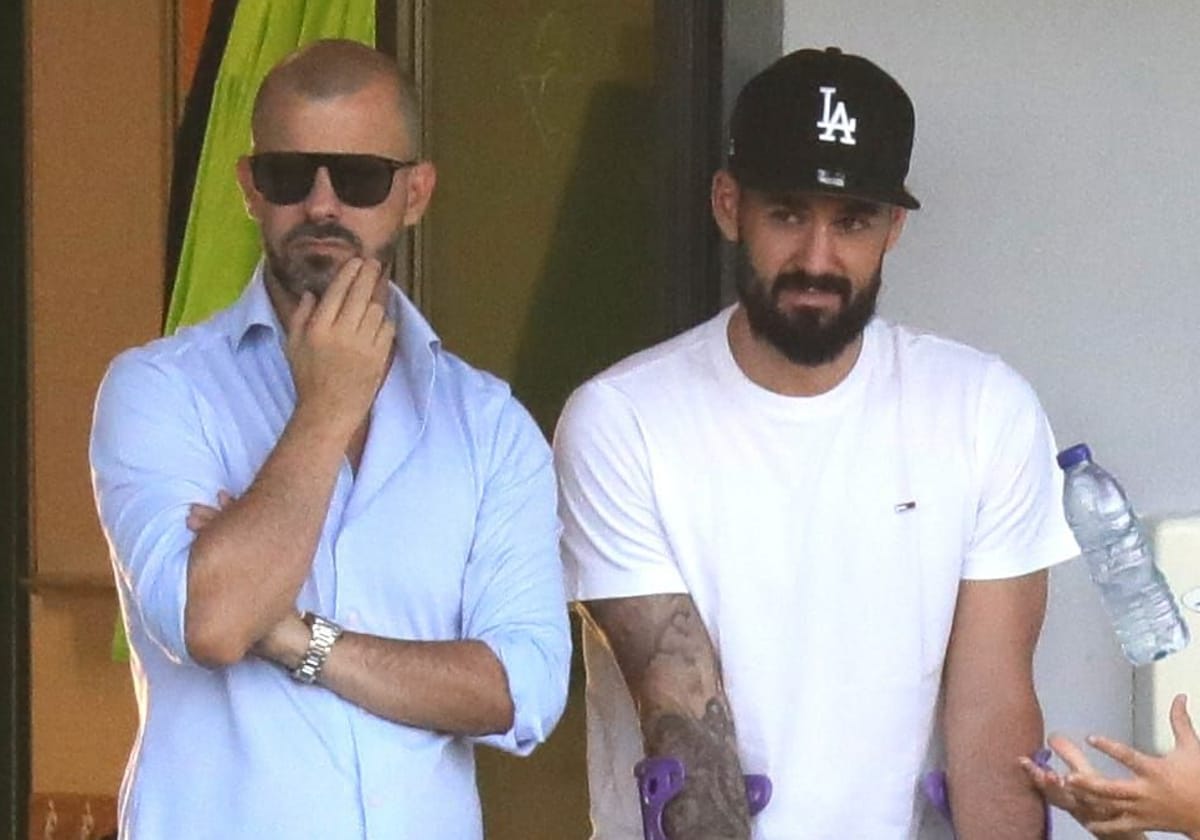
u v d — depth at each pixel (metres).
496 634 6.78
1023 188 8.83
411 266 9.89
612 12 9.70
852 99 7.32
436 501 6.82
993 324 8.88
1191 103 8.72
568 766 9.79
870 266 7.41
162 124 11.95
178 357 6.81
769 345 7.45
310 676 6.48
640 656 7.55
